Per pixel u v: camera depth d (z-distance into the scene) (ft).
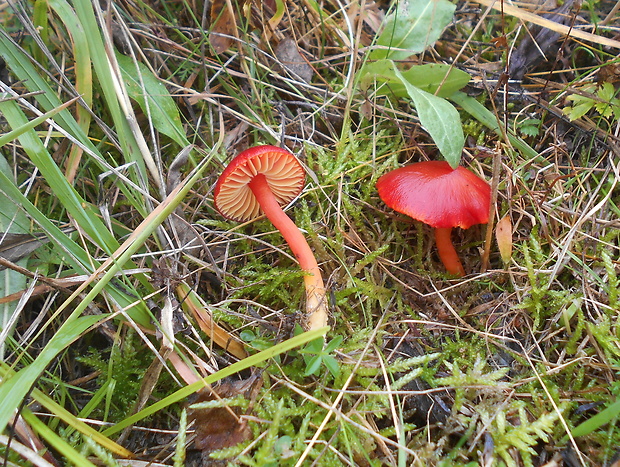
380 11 0.82
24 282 0.56
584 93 0.67
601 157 0.69
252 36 0.75
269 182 0.64
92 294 0.50
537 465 0.49
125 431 0.53
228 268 0.67
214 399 0.53
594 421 0.44
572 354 0.57
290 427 0.51
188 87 0.73
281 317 0.59
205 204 0.68
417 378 0.55
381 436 0.47
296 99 0.78
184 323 0.58
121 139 0.58
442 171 0.60
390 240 0.69
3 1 0.63
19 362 0.56
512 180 0.66
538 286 0.62
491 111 0.75
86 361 0.58
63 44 0.67
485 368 0.57
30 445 0.47
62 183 0.51
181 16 0.77
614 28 0.69
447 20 0.72
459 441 0.49
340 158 0.71
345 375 0.54
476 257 0.69
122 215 0.67
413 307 0.64
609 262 0.58
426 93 0.64
